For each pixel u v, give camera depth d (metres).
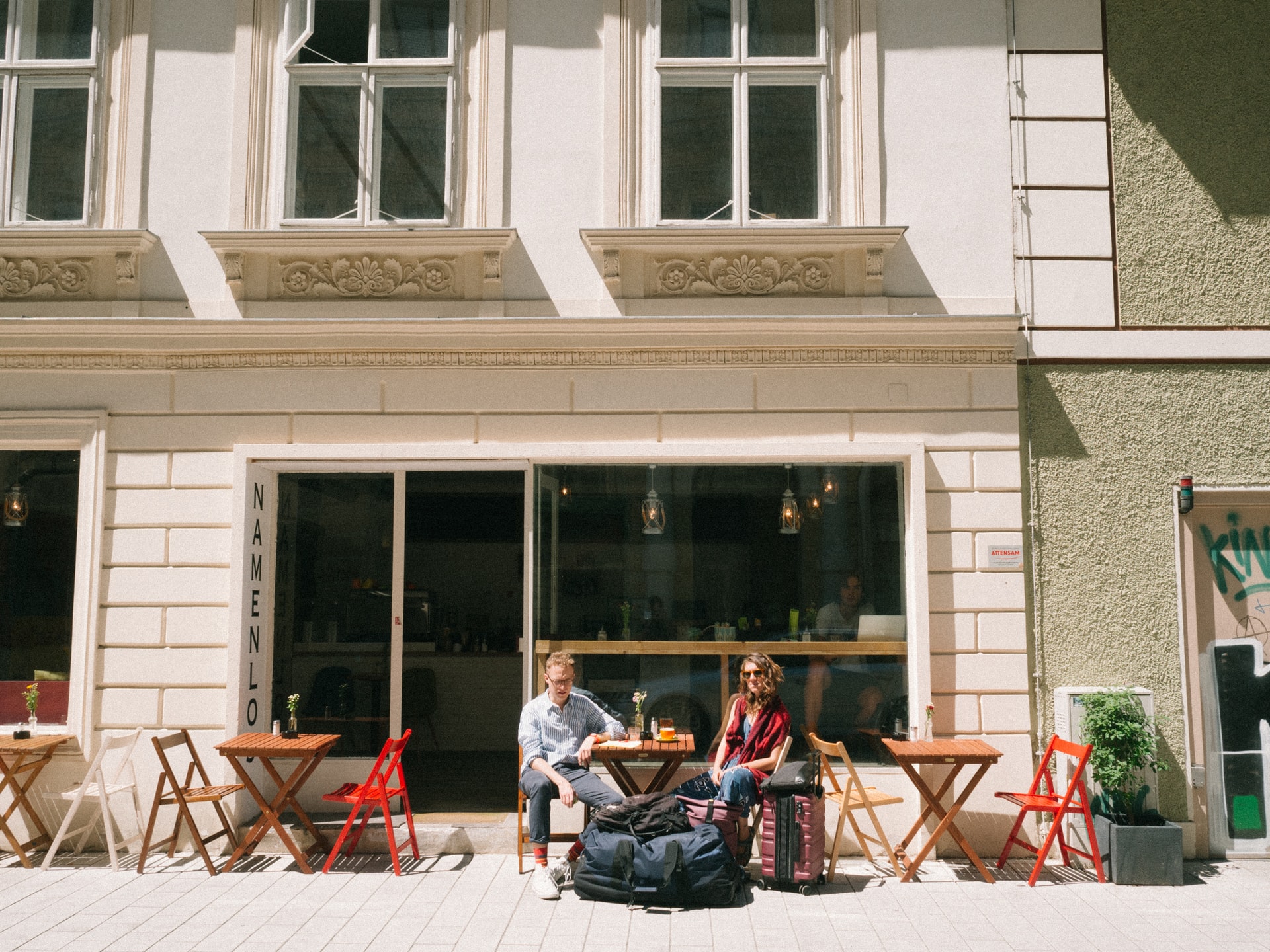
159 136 7.33
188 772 6.62
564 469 7.12
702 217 7.26
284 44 7.45
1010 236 7.10
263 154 7.36
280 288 7.20
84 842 6.73
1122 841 6.09
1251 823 6.77
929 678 6.71
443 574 9.55
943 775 6.73
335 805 7.25
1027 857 6.63
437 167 7.35
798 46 7.37
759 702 6.21
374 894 5.87
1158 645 6.82
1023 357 6.99
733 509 7.08
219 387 7.09
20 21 7.47
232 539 6.94
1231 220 7.12
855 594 6.97
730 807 5.91
